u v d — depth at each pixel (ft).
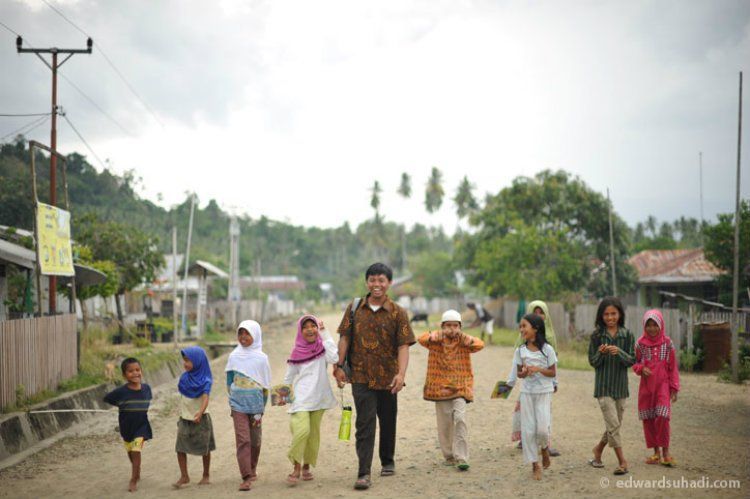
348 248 423.23
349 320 22.68
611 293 112.06
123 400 22.44
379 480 22.17
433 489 20.67
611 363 22.25
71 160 144.66
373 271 22.62
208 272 98.12
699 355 54.13
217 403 43.34
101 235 77.41
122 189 151.33
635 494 19.27
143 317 96.78
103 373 42.98
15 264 50.85
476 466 23.62
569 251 104.12
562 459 24.23
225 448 29.17
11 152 92.43
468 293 234.17
